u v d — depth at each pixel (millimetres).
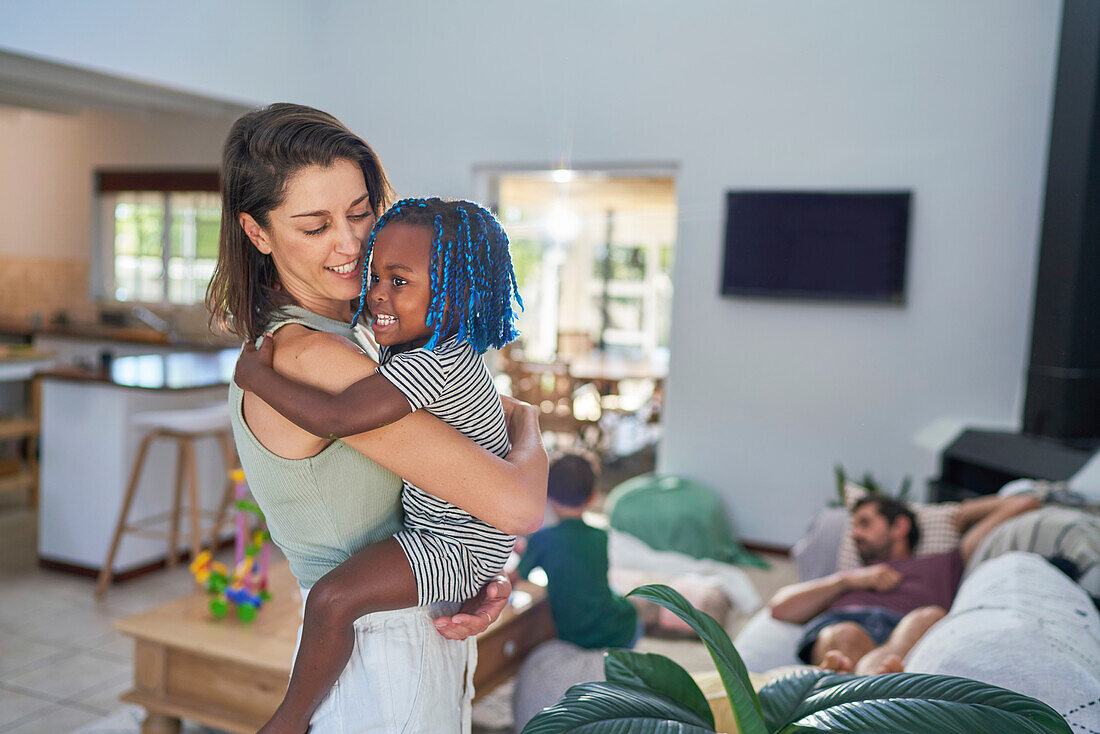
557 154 5574
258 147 1031
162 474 4531
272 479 1056
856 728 941
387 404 959
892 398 4996
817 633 2545
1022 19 4625
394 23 5871
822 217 4977
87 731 2887
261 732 1044
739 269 5164
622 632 2684
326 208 1043
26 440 6191
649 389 9703
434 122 5828
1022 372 4738
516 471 1042
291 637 2578
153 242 7398
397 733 1042
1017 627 1648
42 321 7703
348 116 6020
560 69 5535
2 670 3330
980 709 930
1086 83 4184
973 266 4805
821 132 5031
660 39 5312
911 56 4844
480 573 1093
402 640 1060
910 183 4883
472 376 1026
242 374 1038
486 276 1018
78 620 3859
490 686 2658
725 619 3674
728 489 5348
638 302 11656
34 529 5242
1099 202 4145
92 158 7434
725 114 5207
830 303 5074
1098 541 2490
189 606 2803
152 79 4754
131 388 4297
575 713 1034
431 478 1009
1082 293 4223
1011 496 3141
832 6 4969
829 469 5137
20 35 4055
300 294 1106
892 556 3096
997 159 4723
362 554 1039
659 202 9961
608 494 6391
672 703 1141
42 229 7723
